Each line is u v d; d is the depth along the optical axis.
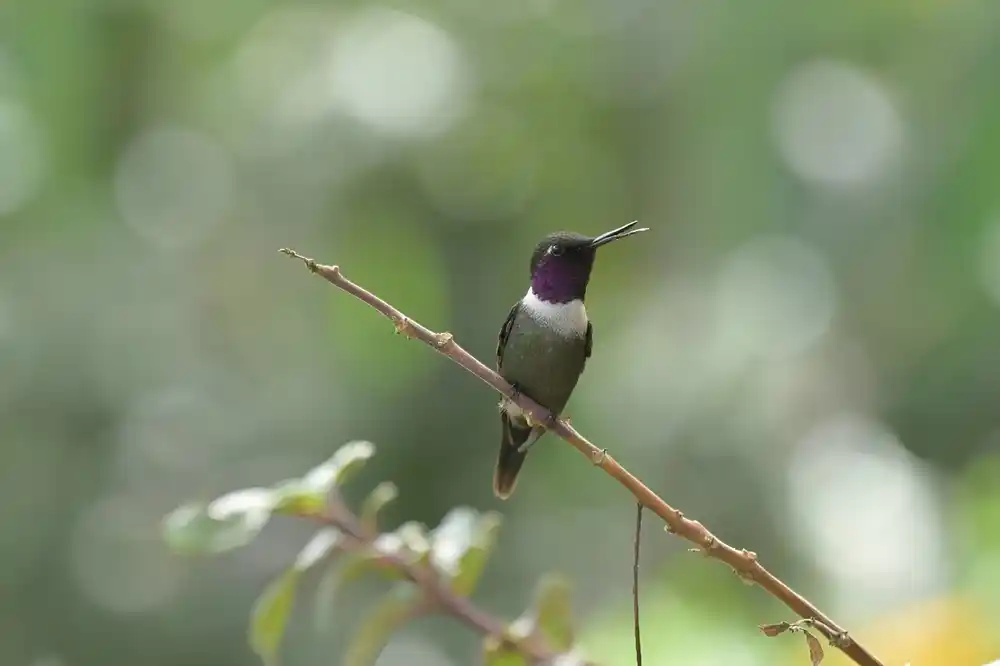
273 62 13.83
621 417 13.45
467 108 13.00
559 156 13.90
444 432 12.31
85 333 12.24
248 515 4.25
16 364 11.61
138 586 11.39
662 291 14.86
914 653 5.50
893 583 9.11
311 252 13.50
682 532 3.63
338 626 10.61
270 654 4.44
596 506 12.87
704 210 14.51
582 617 11.58
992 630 5.50
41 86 13.24
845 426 13.05
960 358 12.37
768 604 6.14
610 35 14.44
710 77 14.30
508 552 12.39
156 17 13.70
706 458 12.72
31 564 11.05
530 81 14.05
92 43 13.41
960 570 6.66
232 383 13.24
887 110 13.79
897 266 13.13
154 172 14.05
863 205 13.44
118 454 11.80
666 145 14.62
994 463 7.69
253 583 11.46
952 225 12.59
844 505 11.52
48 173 13.38
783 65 14.10
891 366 13.01
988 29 12.65
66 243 13.18
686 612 5.78
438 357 12.55
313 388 13.13
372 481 12.18
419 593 4.62
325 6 14.09
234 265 13.84
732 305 14.22
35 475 11.32
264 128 13.40
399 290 13.20
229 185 13.73
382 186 12.59
